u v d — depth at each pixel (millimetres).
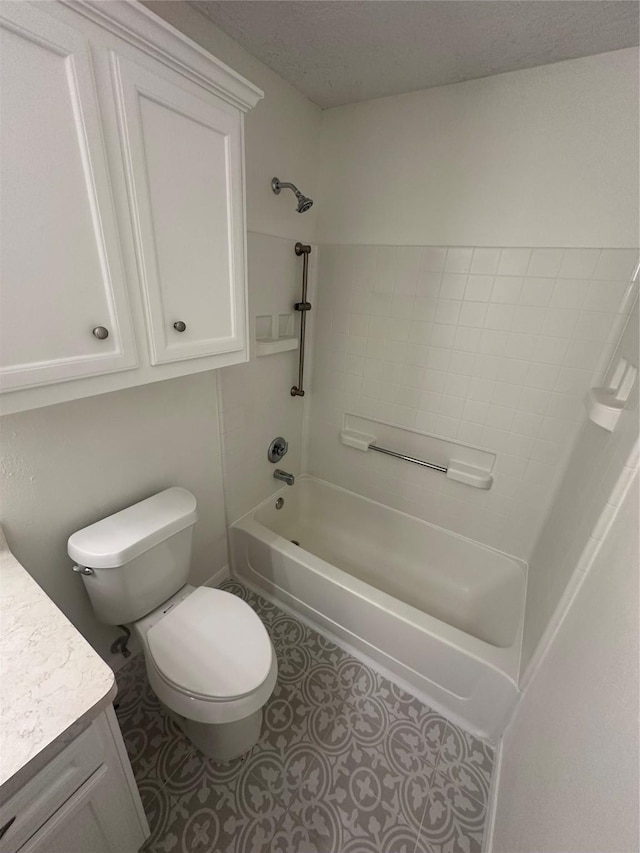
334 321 1900
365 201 1648
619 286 1267
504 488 1695
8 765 523
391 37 1122
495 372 1568
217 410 1549
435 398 1749
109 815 763
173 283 871
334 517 2258
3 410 646
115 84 662
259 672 1036
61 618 755
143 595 1148
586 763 600
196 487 1562
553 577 1188
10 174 570
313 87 1430
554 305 1381
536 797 790
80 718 588
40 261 633
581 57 1143
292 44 1178
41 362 672
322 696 1387
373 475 2082
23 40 541
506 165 1336
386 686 1433
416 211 1550
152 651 1065
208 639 1112
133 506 1228
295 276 1775
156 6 965
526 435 1579
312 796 1108
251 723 1155
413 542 2014
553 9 960
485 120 1326
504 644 1424
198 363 998
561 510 1368
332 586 1521
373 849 1010
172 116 773
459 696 1310
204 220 907
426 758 1216
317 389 2098
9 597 801
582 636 819
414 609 1397
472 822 1071
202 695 967
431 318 1639
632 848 402
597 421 1038
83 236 684
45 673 647
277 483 2113
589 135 1192
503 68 1233
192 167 845
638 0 900
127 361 813
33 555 1040
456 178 1433
